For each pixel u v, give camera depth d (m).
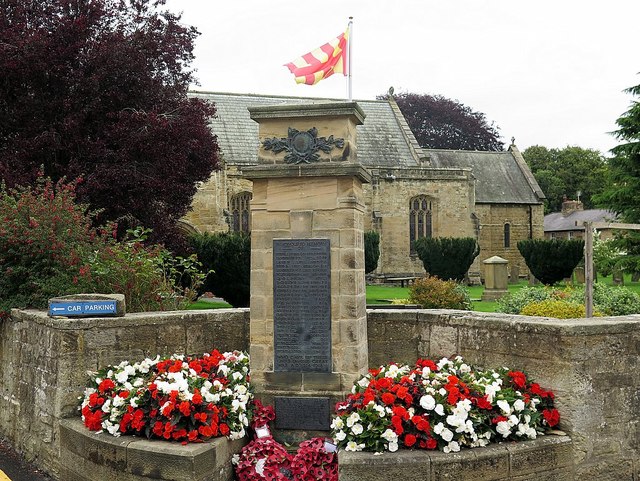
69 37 16.64
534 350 6.36
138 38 17.70
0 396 8.88
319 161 6.85
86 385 7.12
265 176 6.91
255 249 7.06
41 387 7.45
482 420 5.73
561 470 5.88
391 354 8.02
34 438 7.60
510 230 52.31
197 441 5.99
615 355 6.16
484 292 26.94
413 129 61.56
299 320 6.92
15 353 8.38
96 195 16.30
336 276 6.86
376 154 43.91
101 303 7.31
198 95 41.41
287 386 6.94
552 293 16.53
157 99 18.59
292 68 7.83
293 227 6.95
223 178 35.84
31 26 17.05
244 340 8.32
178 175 18.28
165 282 10.55
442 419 5.74
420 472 5.43
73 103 16.80
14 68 15.72
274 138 6.98
